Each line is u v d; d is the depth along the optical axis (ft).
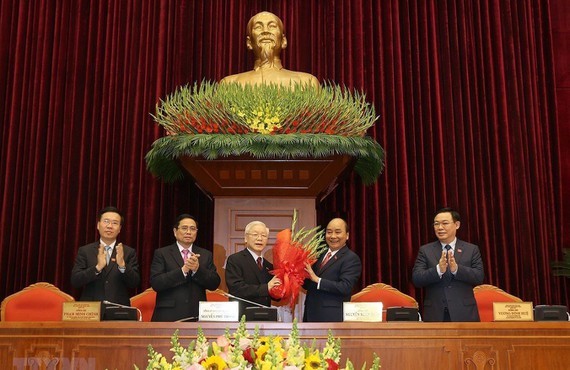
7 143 20.21
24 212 19.83
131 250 14.62
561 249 20.11
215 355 7.51
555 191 20.52
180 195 19.63
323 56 20.90
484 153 20.49
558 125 20.98
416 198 19.98
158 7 20.86
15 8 21.12
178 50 20.53
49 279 19.31
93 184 19.84
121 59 20.65
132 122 20.07
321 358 7.55
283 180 15.62
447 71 20.83
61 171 19.94
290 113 15.01
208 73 20.52
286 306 15.26
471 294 13.65
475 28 21.25
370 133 20.24
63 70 20.57
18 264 19.51
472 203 20.13
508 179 20.25
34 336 11.05
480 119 20.74
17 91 20.49
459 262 13.97
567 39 21.63
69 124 20.18
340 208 19.89
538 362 11.18
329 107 15.40
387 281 19.44
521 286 19.70
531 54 21.12
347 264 14.02
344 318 11.87
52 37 20.92
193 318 12.80
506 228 20.04
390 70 20.66
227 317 11.51
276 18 19.43
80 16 20.92
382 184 20.02
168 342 10.91
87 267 14.17
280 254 13.16
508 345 11.18
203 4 21.01
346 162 15.49
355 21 20.99
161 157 16.55
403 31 21.11
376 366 7.79
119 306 12.01
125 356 10.91
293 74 18.67
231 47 20.77
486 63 21.02
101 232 14.43
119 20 20.90
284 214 15.80
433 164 20.25
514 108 20.66
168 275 13.25
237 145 14.73
